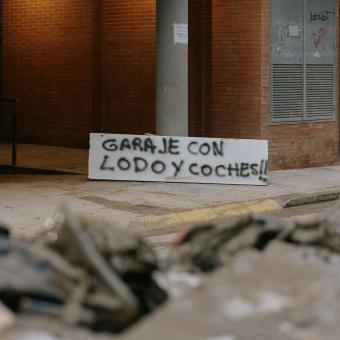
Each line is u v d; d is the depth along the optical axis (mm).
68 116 22312
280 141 19531
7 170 18984
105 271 5543
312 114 20219
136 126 20844
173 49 17266
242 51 19094
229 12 19156
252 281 5867
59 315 5238
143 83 20609
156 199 15242
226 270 6059
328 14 20391
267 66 19078
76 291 5461
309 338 5176
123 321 5336
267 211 15195
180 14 17234
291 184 17484
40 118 23000
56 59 22453
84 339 4988
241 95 19188
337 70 20766
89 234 6168
